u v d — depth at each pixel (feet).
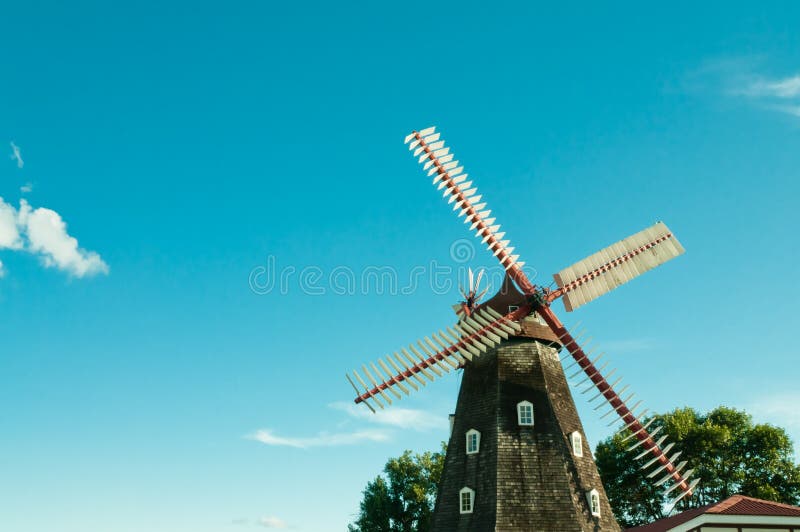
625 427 106.01
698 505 177.99
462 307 115.03
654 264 116.16
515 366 109.40
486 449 103.45
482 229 116.06
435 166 118.73
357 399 103.55
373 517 200.03
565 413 108.68
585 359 109.40
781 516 93.86
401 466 208.85
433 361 105.60
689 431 177.17
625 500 186.60
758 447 176.35
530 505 97.40
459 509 101.35
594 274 113.19
